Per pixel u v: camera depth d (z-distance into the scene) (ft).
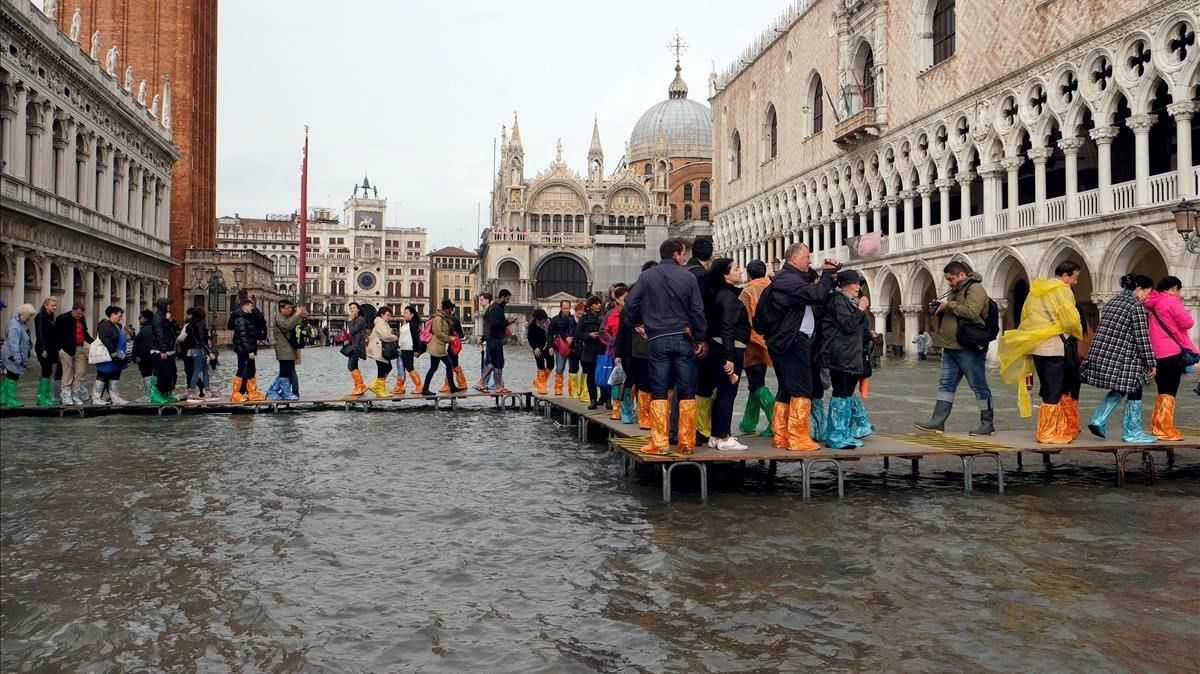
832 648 18.93
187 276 244.42
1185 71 96.22
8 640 19.66
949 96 144.05
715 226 276.41
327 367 154.40
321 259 558.97
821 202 196.34
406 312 76.64
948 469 42.37
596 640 19.48
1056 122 120.98
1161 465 42.93
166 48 240.94
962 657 18.40
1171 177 99.35
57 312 149.07
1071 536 28.58
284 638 19.67
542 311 73.51
